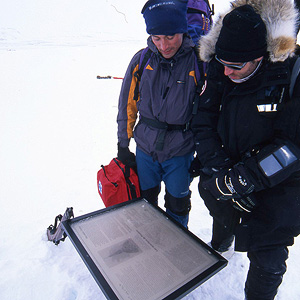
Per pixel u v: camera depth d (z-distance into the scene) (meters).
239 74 1.06
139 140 1.63
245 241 1.24
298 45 1.12
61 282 1.56
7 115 4.57
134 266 1.20
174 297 1.06
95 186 2.63
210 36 1.18
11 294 1.48
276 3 0.96
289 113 1.03
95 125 4.19
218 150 1.30
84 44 12.84
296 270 1.66
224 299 1.50
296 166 1.02
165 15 1.24
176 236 1.39
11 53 9.84
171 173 1.63
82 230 1.41
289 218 1.13
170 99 1.44
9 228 2.02
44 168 2.96
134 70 1.56
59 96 5.62
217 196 1.28
